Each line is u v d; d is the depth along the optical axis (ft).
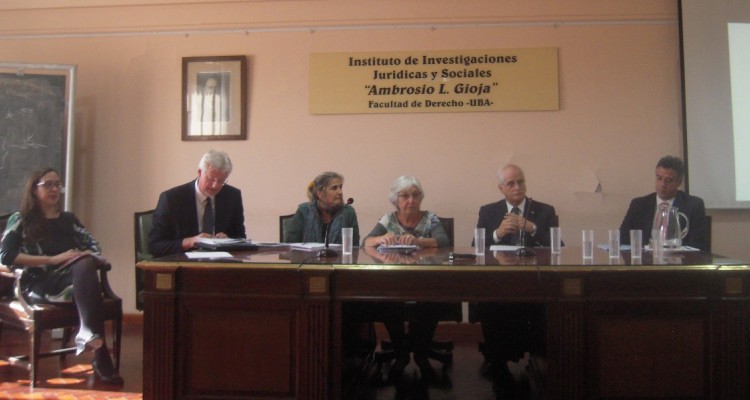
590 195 13.75
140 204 14.67
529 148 13.88
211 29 14.57
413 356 11.87
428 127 14.10
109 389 9.66
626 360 7.27
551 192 13.83
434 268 7.27
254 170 14.40
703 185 13.30
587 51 13.84
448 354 11.13
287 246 9.78
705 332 7.25
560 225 13.76
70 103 14.10
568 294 7.22
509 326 9.83
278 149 14.37
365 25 14.24
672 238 9.09
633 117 13.73
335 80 14.28
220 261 7.59
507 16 13.94
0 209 13.84
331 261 7.63
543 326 7.70
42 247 10.72
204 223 10.97
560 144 13.84
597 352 7.28
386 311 10.53
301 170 14.32
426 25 14.12
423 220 10.79
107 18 14.78
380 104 14.17
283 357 7.46
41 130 14.03
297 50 14.38
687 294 7.22
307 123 14.33
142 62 14.71
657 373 7.26
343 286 7.42
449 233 12.19
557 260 7.76
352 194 14.20
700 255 8.41
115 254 14.70
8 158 13.92
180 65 14.62
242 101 14.38
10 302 10.42
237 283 7.51
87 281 9.98
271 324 7.48
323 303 7.37
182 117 14.51
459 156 14.01
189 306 7.56
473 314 10.82
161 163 14.64
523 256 8.27
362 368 9.79
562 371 7.25
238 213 11.46
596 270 7.19
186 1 14.51
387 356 11.19
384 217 10.91
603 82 13.79
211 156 10.52
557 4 13.85
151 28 14.66
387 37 14.20
